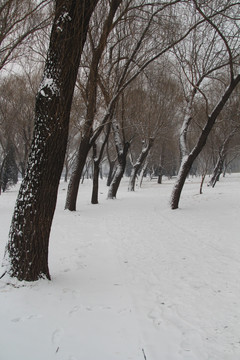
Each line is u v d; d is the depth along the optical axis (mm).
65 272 5516
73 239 8352
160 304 4262
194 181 37031
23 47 10266
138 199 18266
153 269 5816
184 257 6582
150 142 25469
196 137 28219
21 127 26438
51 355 3012
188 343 3301
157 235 8859
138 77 19078
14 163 33844
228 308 4141
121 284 5000
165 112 22828
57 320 3658
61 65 4523
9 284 4418
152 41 13211
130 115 20141
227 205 12773
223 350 3176
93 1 4629
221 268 5793
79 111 14922
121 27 13391
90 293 4547
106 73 14352
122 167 19297
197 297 4512
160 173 37531
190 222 10430
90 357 3012
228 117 19375
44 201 4590
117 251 7148
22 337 3264
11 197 23031
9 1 8039
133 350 3152
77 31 4562
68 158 44344
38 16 8922
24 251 4551
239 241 7566
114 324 3654
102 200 18594
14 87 22328
